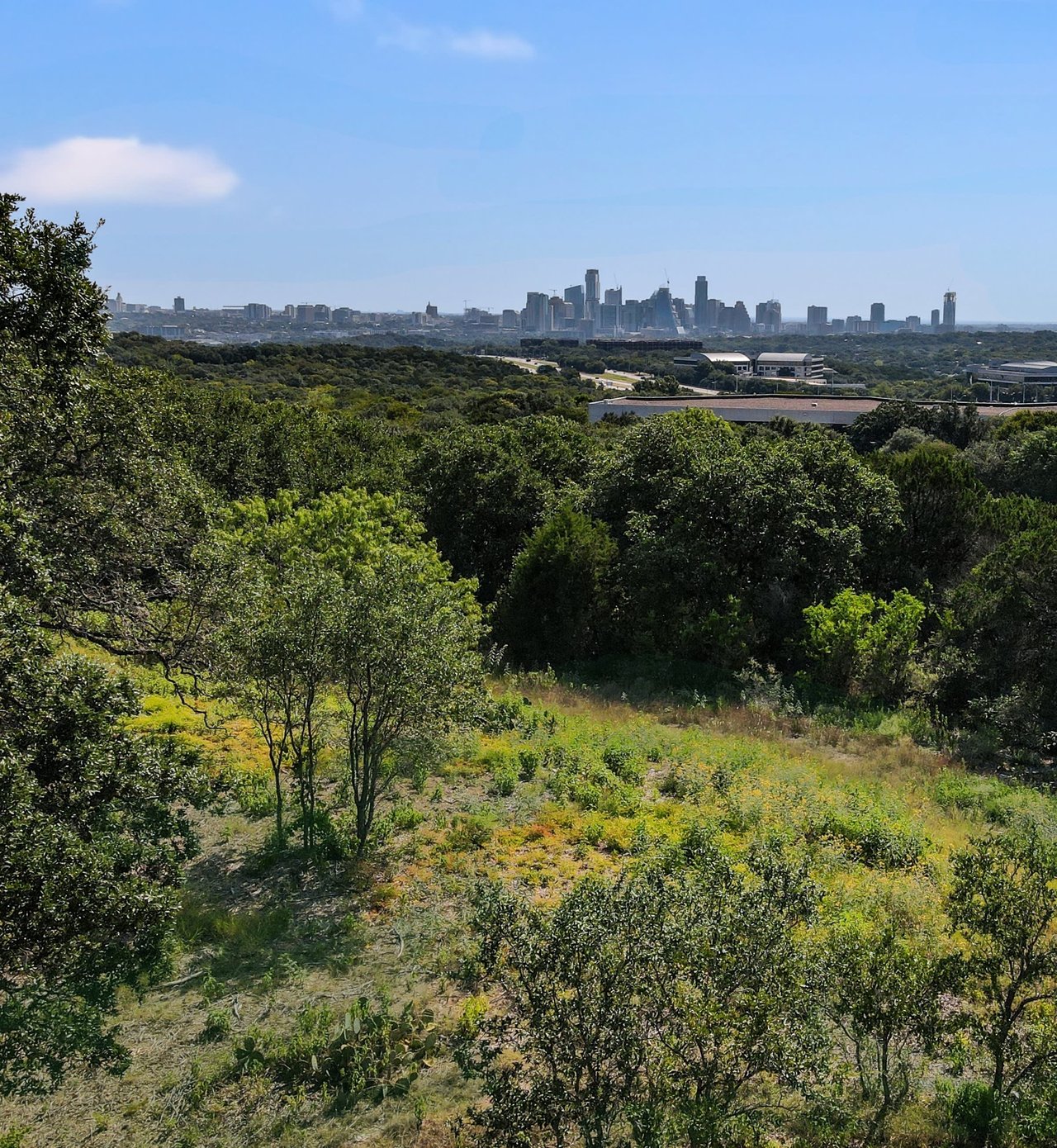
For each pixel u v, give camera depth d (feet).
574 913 20.47
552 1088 19.20
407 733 41.29
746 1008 19.52
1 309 34.88
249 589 41.83
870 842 39.45
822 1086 22.29
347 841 39.60
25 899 20.39
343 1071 24.45
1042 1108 21.49
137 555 41.47
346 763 47.98
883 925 30.14
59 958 21.44
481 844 39.81
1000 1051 22.80
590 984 19.88
